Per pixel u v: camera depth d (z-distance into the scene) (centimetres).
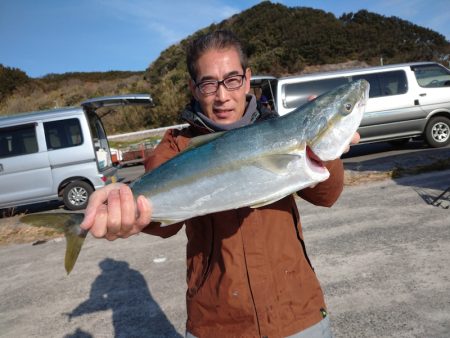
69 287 442
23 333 354
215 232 179
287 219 184
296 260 178
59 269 506
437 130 1058
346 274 383
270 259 172
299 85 1004
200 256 183
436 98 1053
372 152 1130
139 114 3020
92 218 152
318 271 398
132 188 188
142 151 1639
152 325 340
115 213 152
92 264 507
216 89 188
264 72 3741
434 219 505
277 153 180
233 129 186
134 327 340
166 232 190
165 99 2973
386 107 1037
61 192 901
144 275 449
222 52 187
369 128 1036
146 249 542
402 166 834
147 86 3791
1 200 858
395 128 1047
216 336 172
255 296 166
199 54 188
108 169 968
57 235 679
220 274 173
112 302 392
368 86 195
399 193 644
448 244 423
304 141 182
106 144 1073
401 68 1057
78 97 3847
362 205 605
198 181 182
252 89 1200
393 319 302
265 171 179
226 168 181
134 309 372
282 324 166
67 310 387
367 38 4072
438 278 354
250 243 172
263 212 180
